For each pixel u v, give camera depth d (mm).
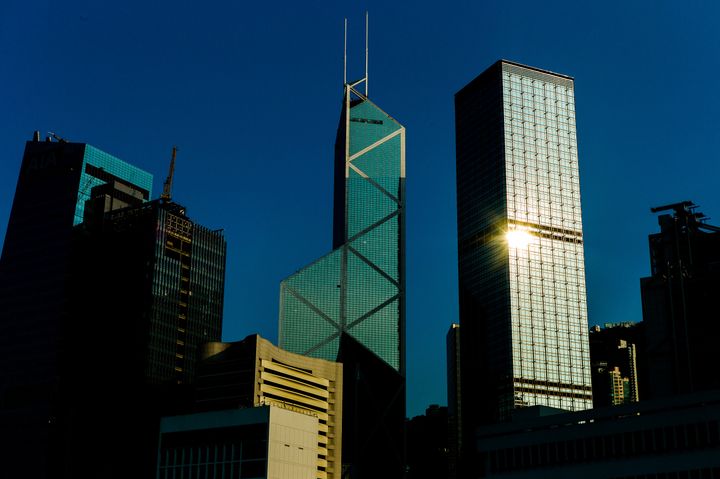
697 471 142000
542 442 166375
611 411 158625
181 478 188125
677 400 150000
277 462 179000
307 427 189875
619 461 153000
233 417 186125
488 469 174375
